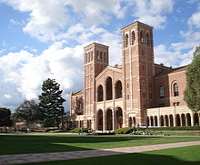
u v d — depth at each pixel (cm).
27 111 13800
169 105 9350
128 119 9694
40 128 12681
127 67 10075
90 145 3347
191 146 2892
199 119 7744
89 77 11838
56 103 13112
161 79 9769
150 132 7525
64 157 2195
